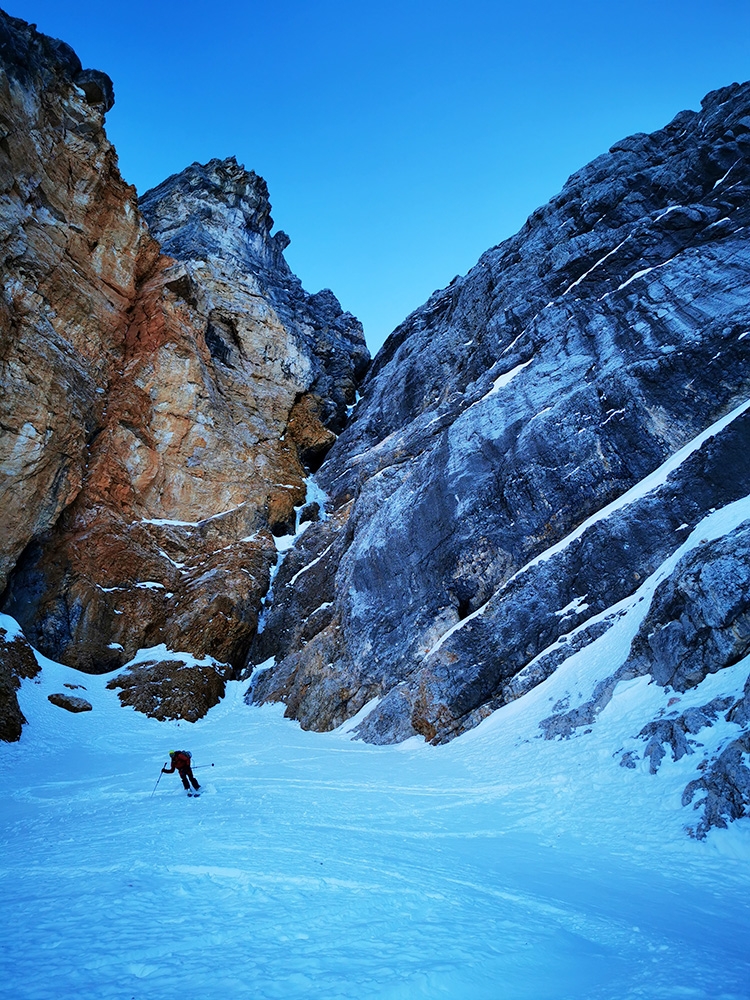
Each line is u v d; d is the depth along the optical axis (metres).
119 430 37.53
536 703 18.53
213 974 4.50
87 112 39.59
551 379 29.52
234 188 62.34
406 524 30.45
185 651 33.31
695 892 7.97
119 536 35.38
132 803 14.40
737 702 12.25
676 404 23.89
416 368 46.94
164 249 55.16
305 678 30.42
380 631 28.36
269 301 55.12
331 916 6.13
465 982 4.61
